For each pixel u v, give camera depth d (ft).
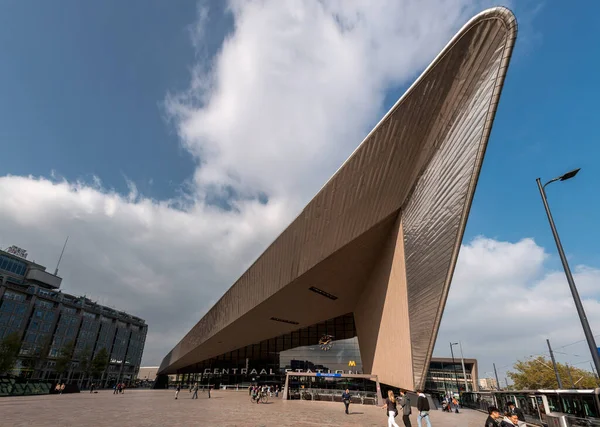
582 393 36.52
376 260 69.62
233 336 127.34
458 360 184.65
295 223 69.15
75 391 129.90
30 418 42.80
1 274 227.61
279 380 121.29
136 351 331.77
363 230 60.03
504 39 32.24
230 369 148.25
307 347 123.34
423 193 48.06
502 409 63.82
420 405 32.58
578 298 27.53
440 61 37.50
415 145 45.68
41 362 223.92
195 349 150.51
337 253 66.44
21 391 103.91
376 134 47.83
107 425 37.14
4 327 205.87
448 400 77.66
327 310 104.58
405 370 58.08
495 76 33.73
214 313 123.75
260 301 90.79
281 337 129.90
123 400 84.53
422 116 42.60
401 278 56.80
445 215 43.57
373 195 54.65
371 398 82.58
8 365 167.84
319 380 116.06
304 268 72.84
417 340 53.21
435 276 46.73
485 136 35.76
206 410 58.08
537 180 32.78
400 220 55.47
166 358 225.15
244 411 57.21
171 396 108.78
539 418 46.83
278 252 78.07
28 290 225.35
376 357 77.97
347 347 119.14
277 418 47.01
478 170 37.52
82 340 262.26
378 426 39.99
